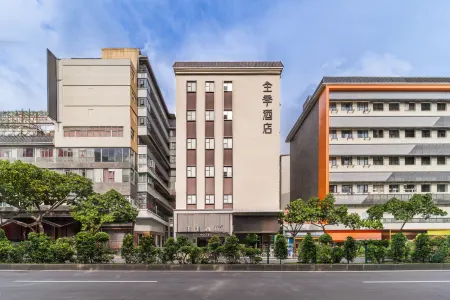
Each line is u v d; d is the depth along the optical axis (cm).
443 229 4834
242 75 4219
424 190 4972
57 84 4581
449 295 1374
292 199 7481
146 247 2222
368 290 1461
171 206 6769
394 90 4972
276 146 4153
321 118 5131
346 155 4938
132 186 4609
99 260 2228
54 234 4750
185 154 4144
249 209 4081
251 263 2216
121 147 4544
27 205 3688
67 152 4525
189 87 4216
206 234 3959
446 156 4994
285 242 2244
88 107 4581
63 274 1905
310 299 1288
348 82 4972
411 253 2328
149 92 5288
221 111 4191
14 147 4544
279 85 4216
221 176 4125
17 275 1864
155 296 1325
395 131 5009
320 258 2227
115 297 1310
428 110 5016
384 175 4938
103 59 4634
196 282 1628
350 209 4881
